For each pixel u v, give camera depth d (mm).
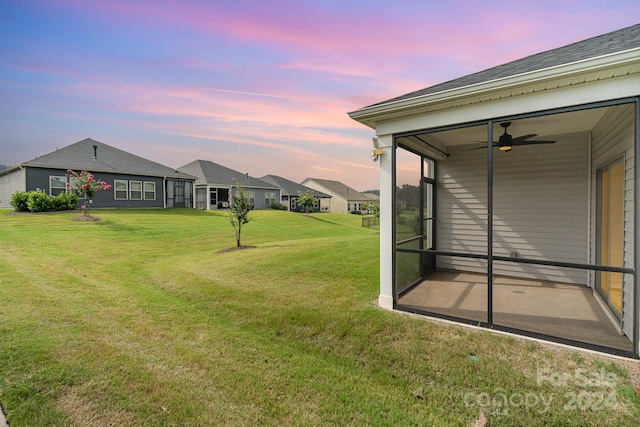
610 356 2912
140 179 20141
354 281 5512
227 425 2193
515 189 6070
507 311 4125
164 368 2883
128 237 11320
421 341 3348
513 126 4973
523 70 3693
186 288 5434
